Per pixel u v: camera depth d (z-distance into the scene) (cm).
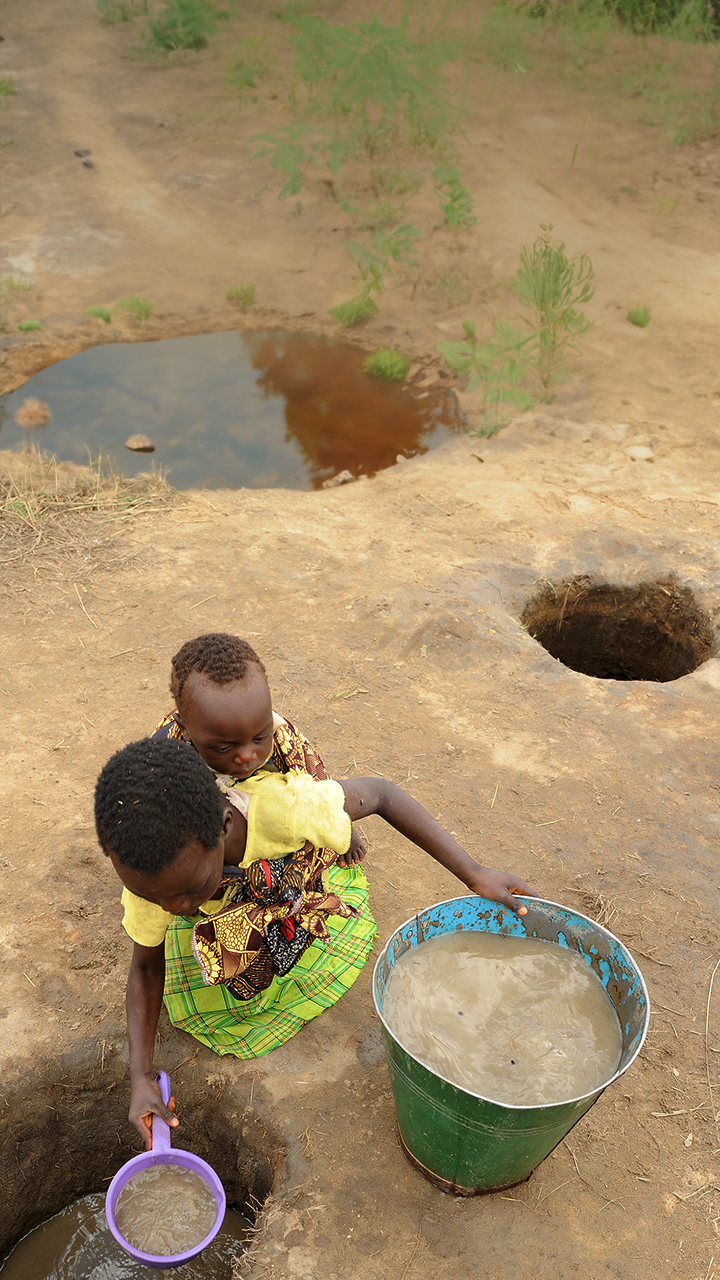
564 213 1009
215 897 251
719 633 500
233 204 1029
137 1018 264
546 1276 247
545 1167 270
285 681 445
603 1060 247
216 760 242
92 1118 299
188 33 1393
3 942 324
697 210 1021
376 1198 261
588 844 372
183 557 537
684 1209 263
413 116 1137
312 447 685
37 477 621
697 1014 312
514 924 278
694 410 721
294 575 523
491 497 608
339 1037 299
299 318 859
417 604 495
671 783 404
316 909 259
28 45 1388
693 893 354
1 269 895
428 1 1536
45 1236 304
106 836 211
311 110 1211
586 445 679
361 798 270
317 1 1552
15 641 468
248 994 291
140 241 960
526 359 763
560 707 443
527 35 1435
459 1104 223
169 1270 284
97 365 786
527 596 518
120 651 463
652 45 1408
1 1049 293
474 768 405
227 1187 296
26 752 404
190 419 716
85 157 1097
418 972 266
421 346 820
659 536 564
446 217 966
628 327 833
